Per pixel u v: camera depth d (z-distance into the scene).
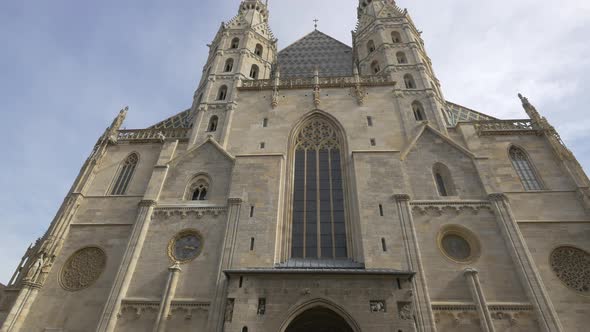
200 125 41.19
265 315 24.16
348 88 43.19
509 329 25.31
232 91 44.25
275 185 33.72
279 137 38.66
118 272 29.22
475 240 29.77
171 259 30.47
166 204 33.97
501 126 39.31
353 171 34.72
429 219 31.14
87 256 32.22
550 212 31.58
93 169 38.34
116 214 34.78
